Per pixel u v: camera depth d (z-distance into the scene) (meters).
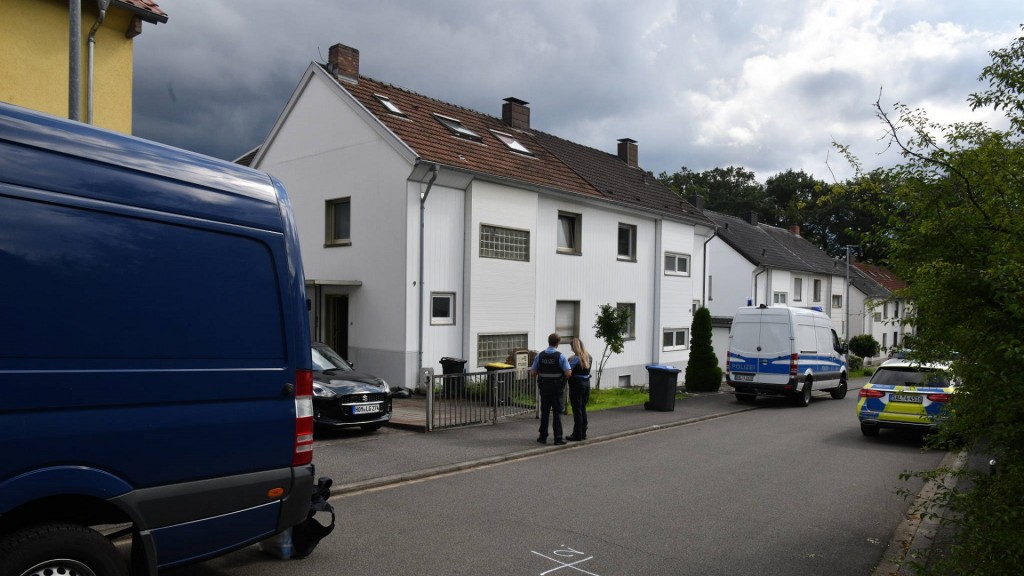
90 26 10.07
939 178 4.74
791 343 18.75
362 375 11.50
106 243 3.66
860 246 5.33
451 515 6.79
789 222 62.88
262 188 4.51
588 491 7.98
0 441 3.21
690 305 26.52
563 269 20.34
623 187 24.72
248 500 4.18
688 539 6.27
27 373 3.32
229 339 4.15
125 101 10.51
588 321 21.34
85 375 3.51
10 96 9.45
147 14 10.38
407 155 15.76
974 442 4.62
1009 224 4.32
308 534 5.41
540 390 11.03
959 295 4.26
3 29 9.38
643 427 13.31
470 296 17.06
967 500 4.38
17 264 3.33
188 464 3.90
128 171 3.82
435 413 12.03
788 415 16.89
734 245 37.66
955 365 4.43
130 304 3.72
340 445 10.10
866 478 9.38
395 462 9.02
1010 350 3.73
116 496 3.61
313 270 18.02
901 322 5.00
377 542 5.88
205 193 4.15
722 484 8.62
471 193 17.11
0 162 3.34
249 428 4.19
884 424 12.70
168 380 3.84
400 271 15.91
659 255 24.58
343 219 17.61
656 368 16.20
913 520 7.32
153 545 3.77
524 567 5.38
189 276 3.99
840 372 21.64
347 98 17.11
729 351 19.59
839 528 6.86
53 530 3.39
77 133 3.67
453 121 20.16
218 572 5.07
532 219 18.89
